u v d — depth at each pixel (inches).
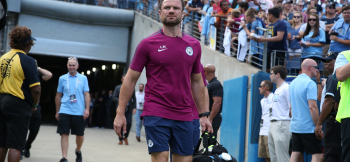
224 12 366.0
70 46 623.5
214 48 374.0
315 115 194.2
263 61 274.5
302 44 293.1
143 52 125.4
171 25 126.6
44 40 609.0
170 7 125.9
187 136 127.1
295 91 201.6
